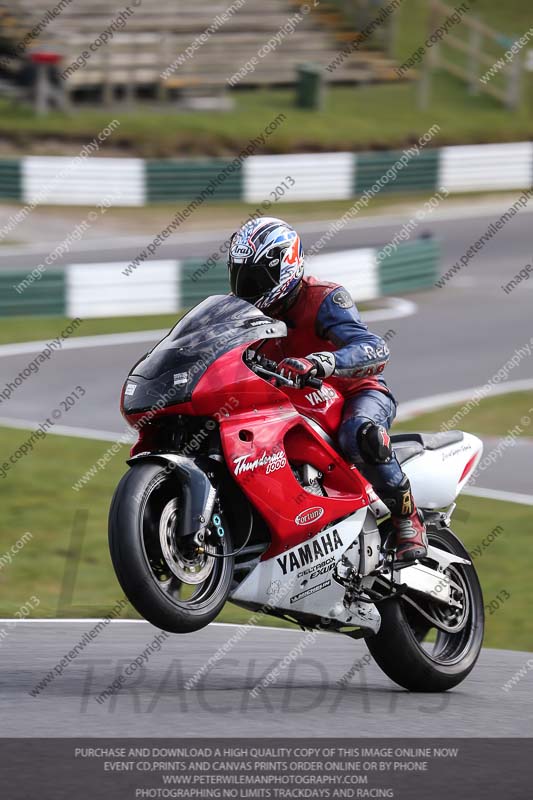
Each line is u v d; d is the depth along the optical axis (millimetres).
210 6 112938
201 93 107688
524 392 49188
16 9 103938
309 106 109188
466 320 62156
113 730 13789
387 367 51906
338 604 17359
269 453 16125
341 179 95000
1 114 97062
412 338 57625
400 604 18375
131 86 102938
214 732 13953
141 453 15820
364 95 116500
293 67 115625
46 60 97812
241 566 16438
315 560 16906
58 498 34000
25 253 74750
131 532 14898
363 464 17766
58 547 30328
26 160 85188
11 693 15820
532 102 122125
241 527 16391
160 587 15078
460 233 86875
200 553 15484
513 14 145500
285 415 16500
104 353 53031
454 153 99438
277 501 16234
